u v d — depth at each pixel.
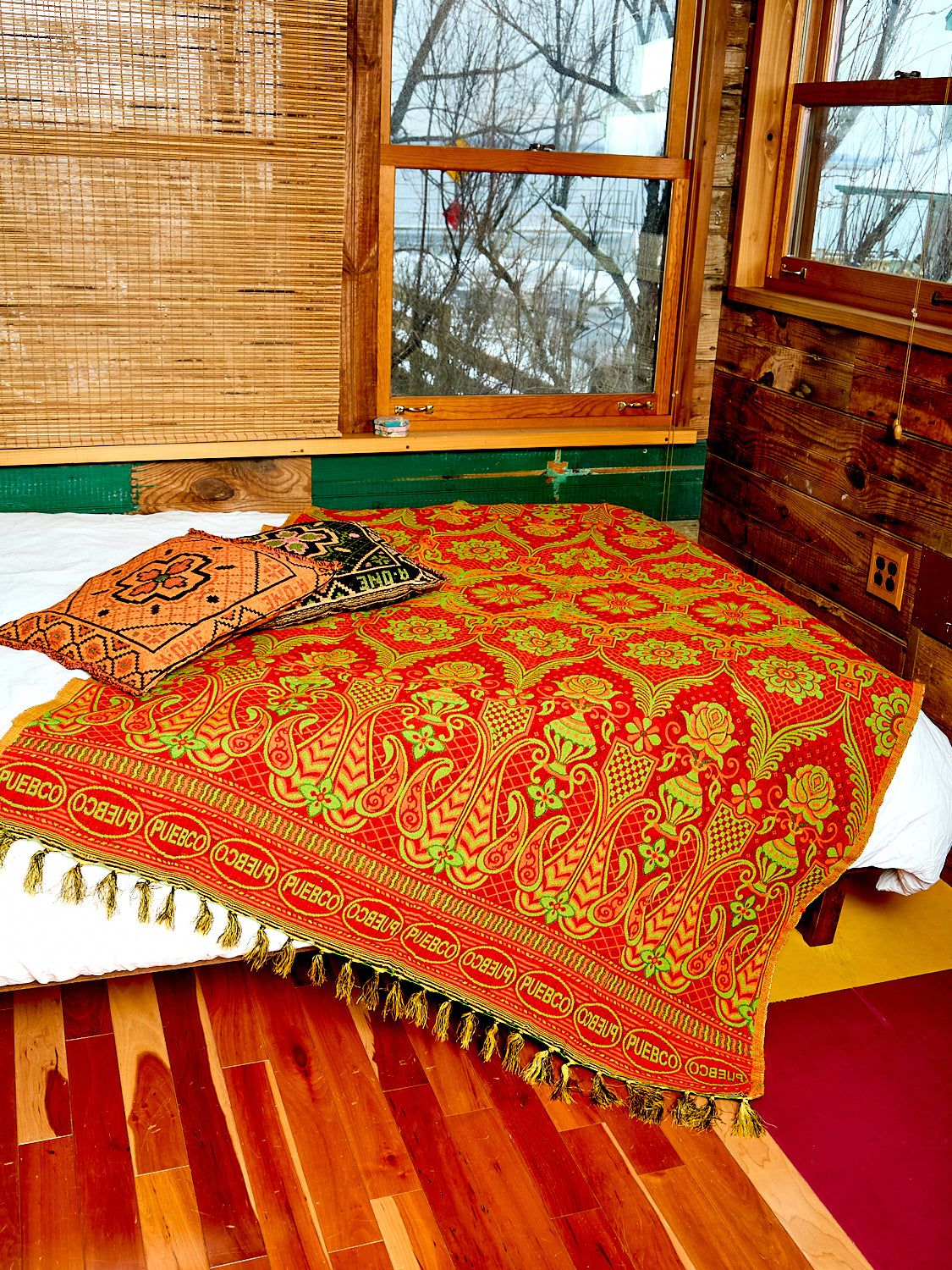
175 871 1.80
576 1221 1.66
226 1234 1.60
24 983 1.82
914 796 2.15
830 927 2.30
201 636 2.01
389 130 2.96
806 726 2.06
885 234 2.85
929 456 2.63
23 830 1.76
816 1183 1.76
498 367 3.30
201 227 2.83
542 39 3.02
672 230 3.32
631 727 1.97
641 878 1.95
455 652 2.13
